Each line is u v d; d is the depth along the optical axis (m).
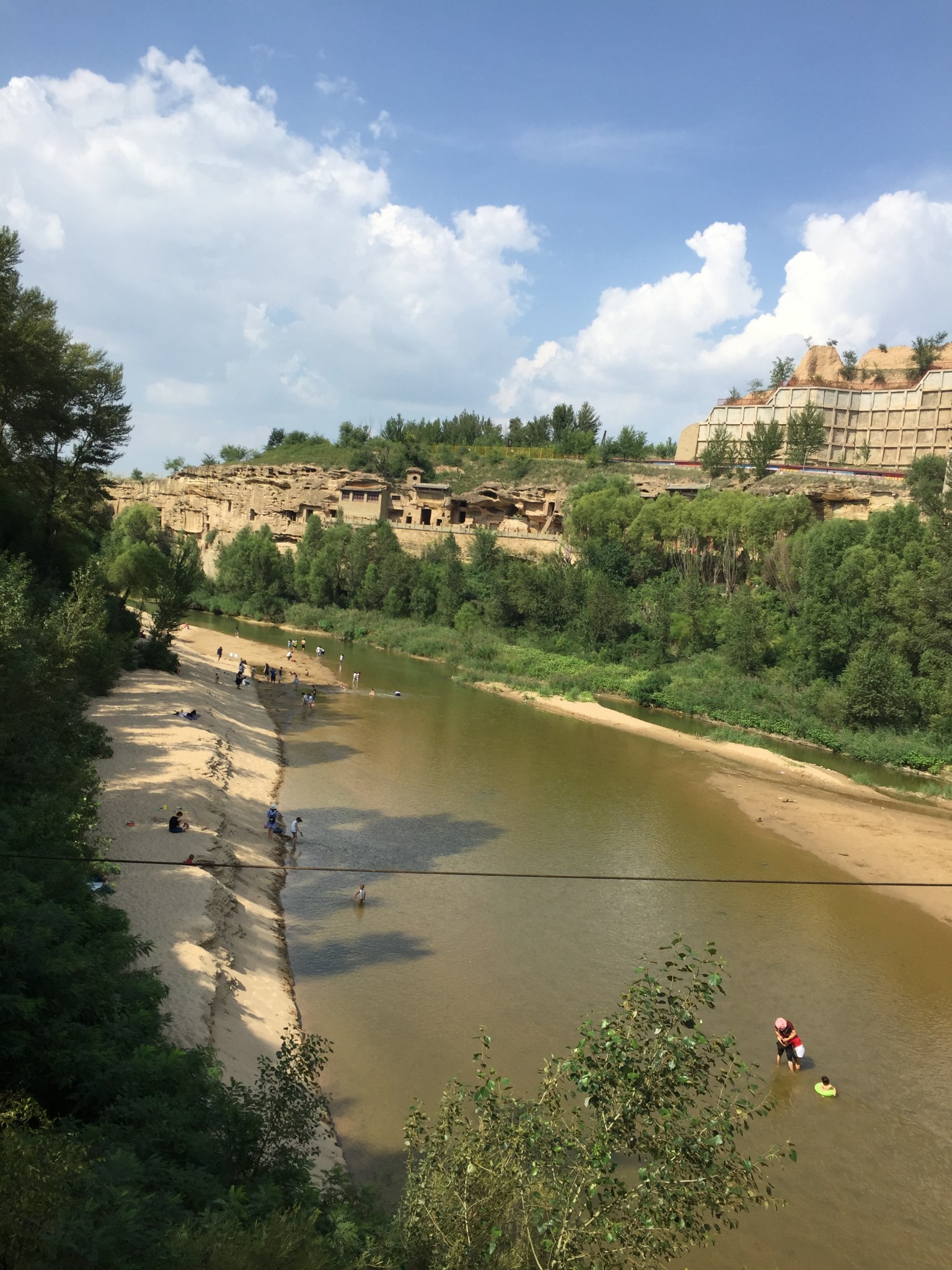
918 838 39.16
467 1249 9.37
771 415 111.69
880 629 63.31
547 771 47.12
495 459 135.25
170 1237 9.45
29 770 26.17
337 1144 17.30
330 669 76.75
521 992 23.95
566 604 86.19
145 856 27.30
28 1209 8.88
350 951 25.89
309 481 120.19
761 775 50.00
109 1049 14.05
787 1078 20.92
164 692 50.88
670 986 24.45
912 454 103.50
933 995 25.33
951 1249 15.91
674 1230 8.57
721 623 74.44
